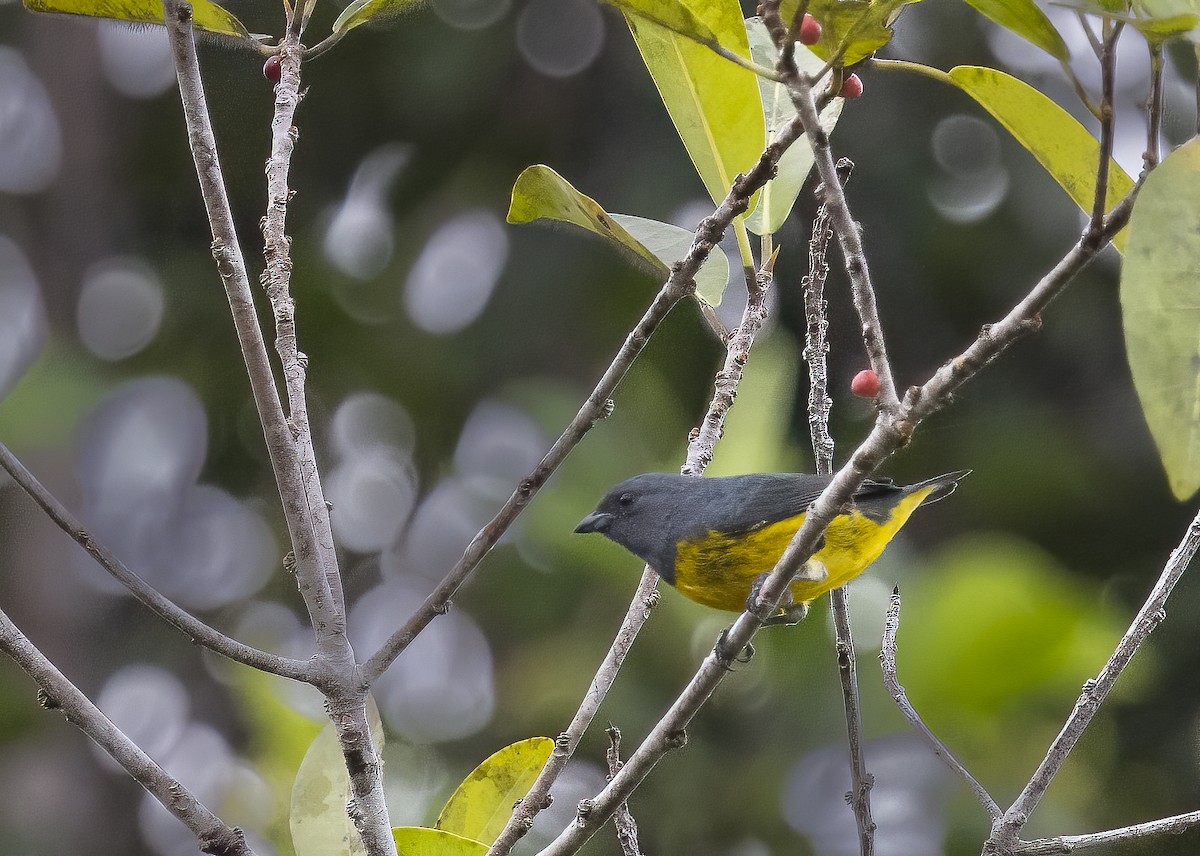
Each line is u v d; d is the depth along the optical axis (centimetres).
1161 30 360
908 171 1306
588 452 991
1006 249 1304
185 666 1439
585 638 1071
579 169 1398
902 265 1312
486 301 1379
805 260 1280
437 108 1409
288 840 712
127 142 1530
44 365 1393
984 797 573
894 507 766
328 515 538
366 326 1387
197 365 1425
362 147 1430
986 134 1311
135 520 1451
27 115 1575
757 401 891
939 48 1306
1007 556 854
